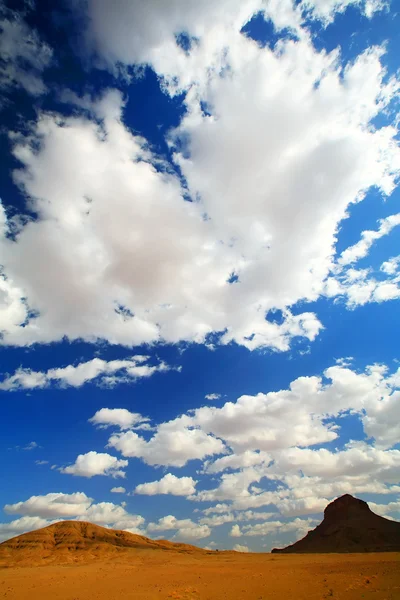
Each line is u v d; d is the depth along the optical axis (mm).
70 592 44562
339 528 163250
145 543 184000
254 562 82000
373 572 46312
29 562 114875
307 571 54094
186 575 57469
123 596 39500
